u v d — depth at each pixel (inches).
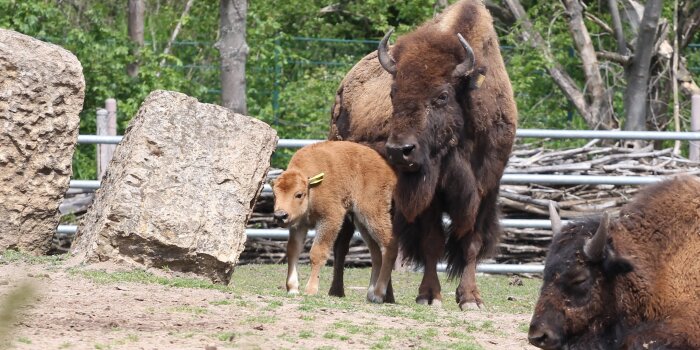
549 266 957.2
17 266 1251.2
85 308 1032.8
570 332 946.1
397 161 1299.2
